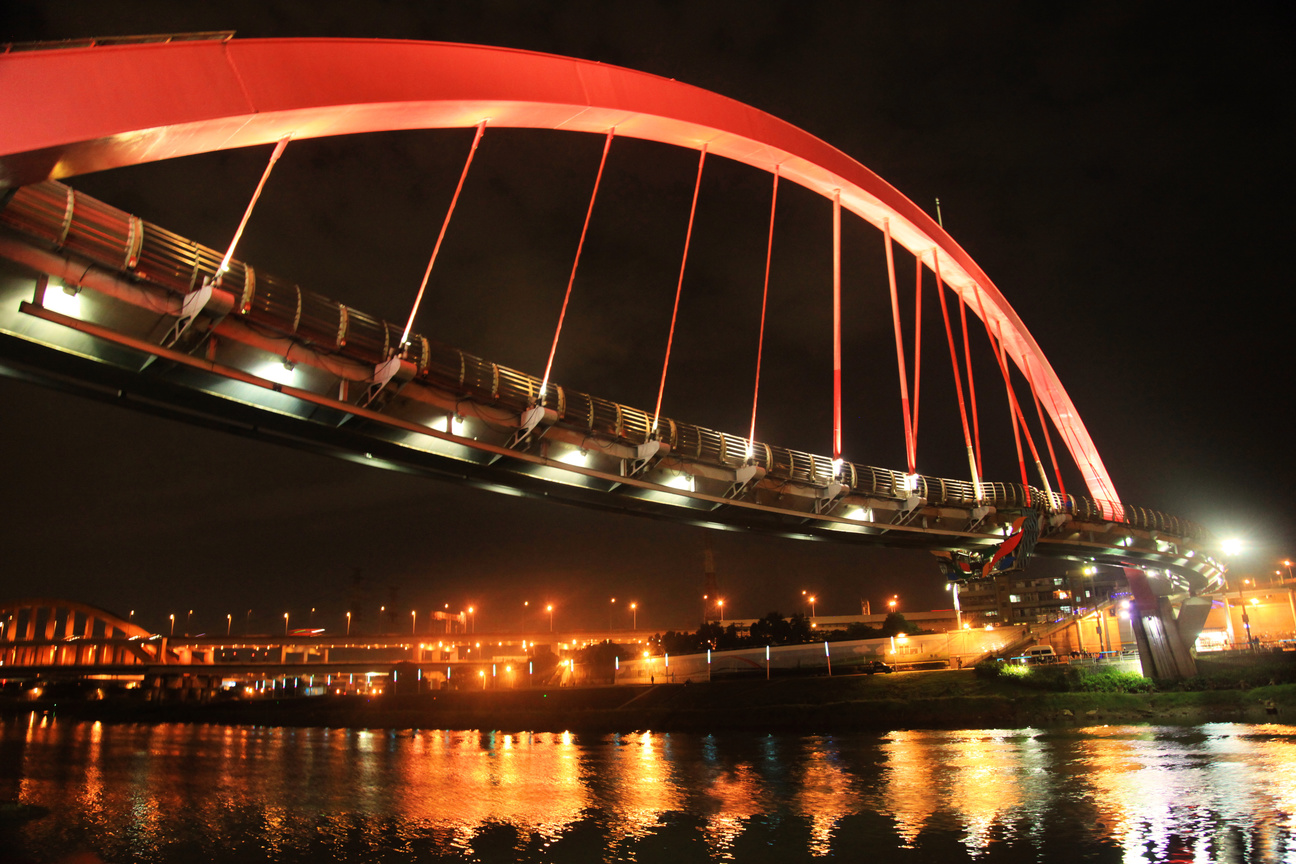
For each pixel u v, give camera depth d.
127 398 24.34
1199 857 23.34
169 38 19.03
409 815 36.84
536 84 31.22
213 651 180.12
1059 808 31.23
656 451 32.56
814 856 25.83
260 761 62.94
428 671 144.12
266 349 24.02
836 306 44.88
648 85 38.34
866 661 95.81
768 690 83.75
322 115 21.72
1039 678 73.38
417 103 24.80
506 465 30.19
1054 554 61.94
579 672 121.88
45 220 19.62
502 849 29.02
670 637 122.31
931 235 59.62
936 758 48.38
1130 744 50.81
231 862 28.45
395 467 30.05
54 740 86.62
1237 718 62.19
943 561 49.66
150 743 81.62
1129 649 88.69
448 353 27.67
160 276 21.81
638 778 46.38
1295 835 25.17
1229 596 107.69
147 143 18.61
